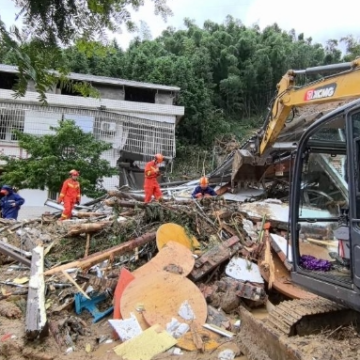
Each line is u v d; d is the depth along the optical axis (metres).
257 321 4.56
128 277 6.41
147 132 25.38
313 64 44.06
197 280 7.03
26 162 18.53
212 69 42.44
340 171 4.56
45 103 2.13
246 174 12.73
